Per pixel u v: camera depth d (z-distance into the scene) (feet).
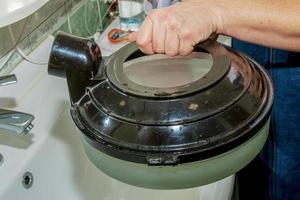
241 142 1.22
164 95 1.26
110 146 1.23
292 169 2.83
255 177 3.05
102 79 1.40
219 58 1.41
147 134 1.22
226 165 1.25
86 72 1.40
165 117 1.23
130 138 1.23
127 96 1.30
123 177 1.28
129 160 1.21
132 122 1.24
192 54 1.51
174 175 1.22
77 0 3.22
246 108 1.28
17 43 2.55
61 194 2.40
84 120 1.34
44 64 2.68
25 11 1.82
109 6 3.70
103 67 1.45
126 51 1.52
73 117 1.38
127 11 3.26
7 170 2.08
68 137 2.56
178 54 1.48
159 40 1.44
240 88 1.31
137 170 1.22
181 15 1.45
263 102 1.34
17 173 2.07
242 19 1.51
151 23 1.45
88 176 2.60
